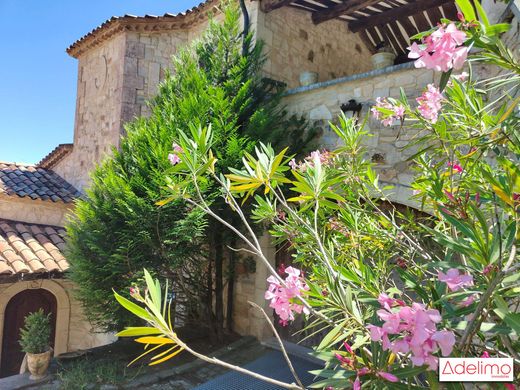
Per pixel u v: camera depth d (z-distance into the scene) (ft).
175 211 15.26
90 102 27.76
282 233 10.27
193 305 19.53
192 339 19.71
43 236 22.24
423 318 3.19
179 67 18.84
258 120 16.67
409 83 15.28
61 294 24.20
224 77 18.57
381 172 15.64
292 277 5.18
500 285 4.26
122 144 17.97
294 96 19.63
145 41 25.04
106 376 14.75
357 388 3.92
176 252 15.62
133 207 15.20
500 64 4.38
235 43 19.01
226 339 19.74
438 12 24.58
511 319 3.59
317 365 15.38
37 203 23.70
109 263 15.66
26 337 15.23
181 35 25.90
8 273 17.60
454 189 7.41
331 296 5.47
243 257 20.56
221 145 16.12
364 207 10.37
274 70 21.18
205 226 15.76
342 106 16.65
